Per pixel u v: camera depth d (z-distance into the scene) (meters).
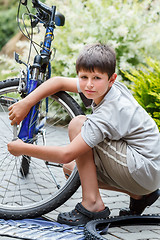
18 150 2.20
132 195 2.44
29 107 2.44
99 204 2.29
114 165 2.23
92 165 2.27
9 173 3.10
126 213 2.50
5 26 8.45
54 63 5.51
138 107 2.30
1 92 2.66
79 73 2.15
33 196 2.72
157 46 5.52
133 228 2.30
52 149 2.14
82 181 2.28
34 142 2.61
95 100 2.28
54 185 2.93
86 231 2.04
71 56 5.46
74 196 2.85
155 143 2.27
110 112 2.17
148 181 2.26
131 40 5.59
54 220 2.38
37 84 2.58
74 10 5.80
